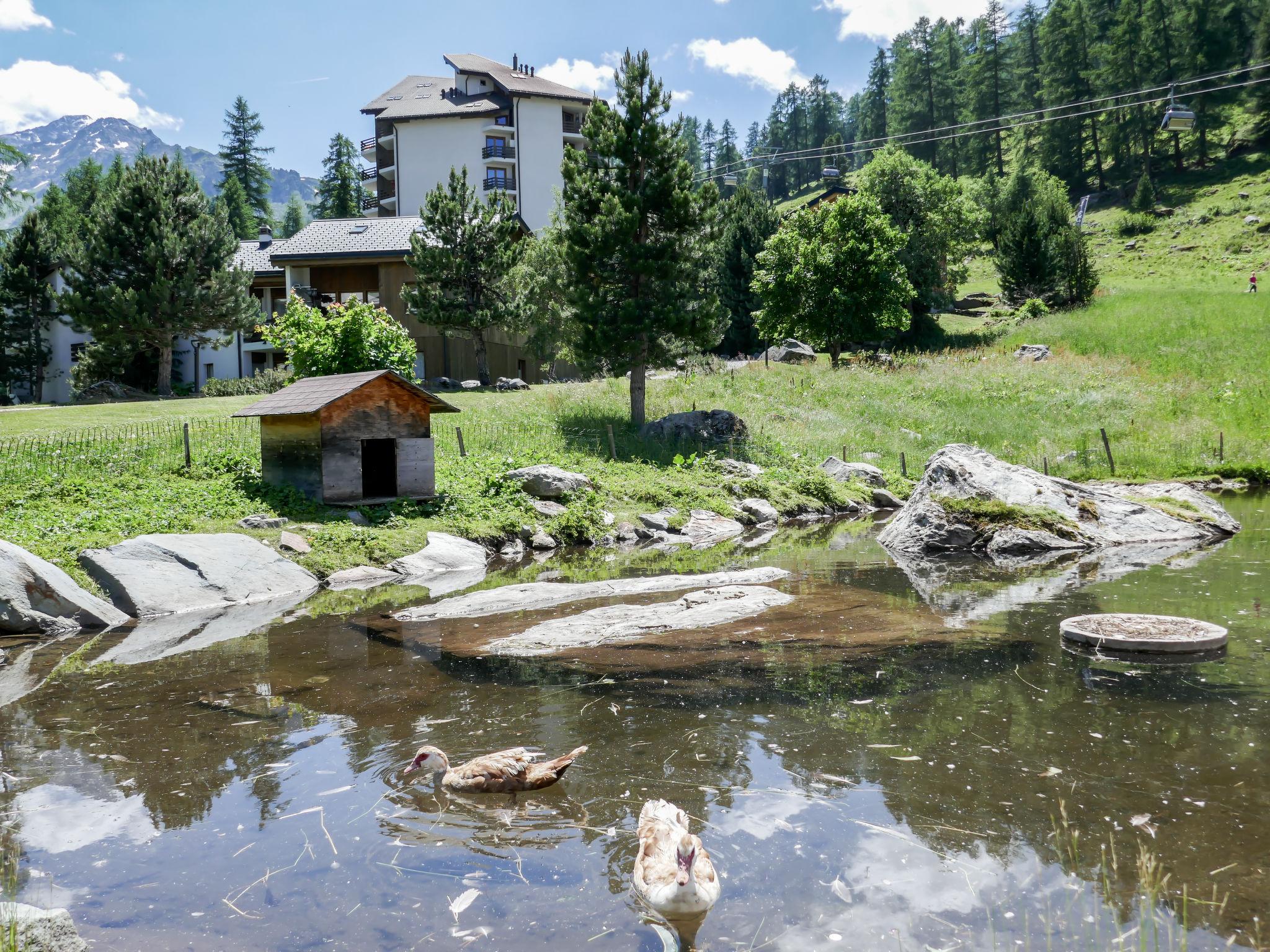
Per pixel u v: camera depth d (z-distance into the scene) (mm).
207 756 6168
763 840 4668
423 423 18938
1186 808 4965
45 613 10820
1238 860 4336
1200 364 40344
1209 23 104812
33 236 50062
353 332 24469
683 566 15484
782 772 5645
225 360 52281
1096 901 3977
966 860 4402
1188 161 98000
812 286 44469
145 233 39844
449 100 76938
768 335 47812
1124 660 8430
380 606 12133
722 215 29656
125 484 17594
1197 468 27266
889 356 49219
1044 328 53344
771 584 13117
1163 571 13656
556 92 74812
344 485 17906
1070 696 7238
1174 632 9078
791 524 22625
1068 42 110188
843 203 45625
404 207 75812
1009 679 7793
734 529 20922
